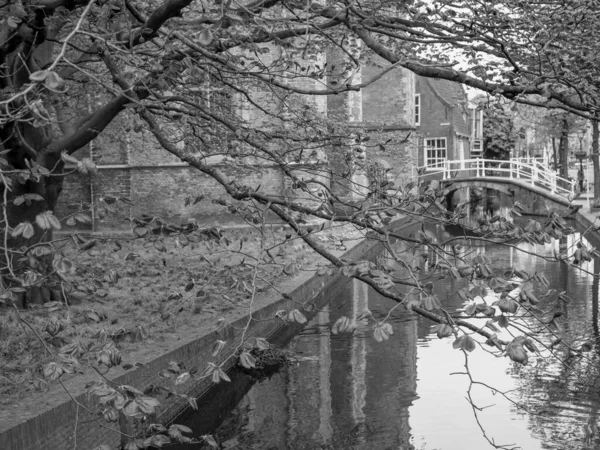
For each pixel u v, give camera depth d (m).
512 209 5.12
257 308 11.88
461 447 7.82
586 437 8.12
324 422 8.73
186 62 5.62
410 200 5.44
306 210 5.72
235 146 8.85
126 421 6.94
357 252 22.66
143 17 7.11
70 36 3.62
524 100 6.83
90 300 12.18
